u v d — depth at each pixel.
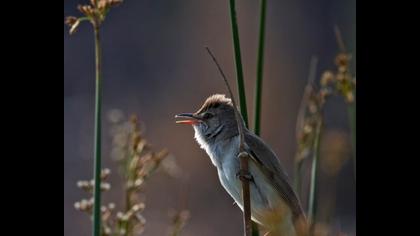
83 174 20.95
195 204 21.25
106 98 24.83
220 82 26.08
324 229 9.46
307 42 27.39
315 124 10.28
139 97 25.27
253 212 9.49
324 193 11.55
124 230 9.25
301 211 9.52
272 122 24.42
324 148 11.04
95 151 7.47
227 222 20.91
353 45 13.13
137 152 9.54
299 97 26.03
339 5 27.42
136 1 27.44
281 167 9.52
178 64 26.89
